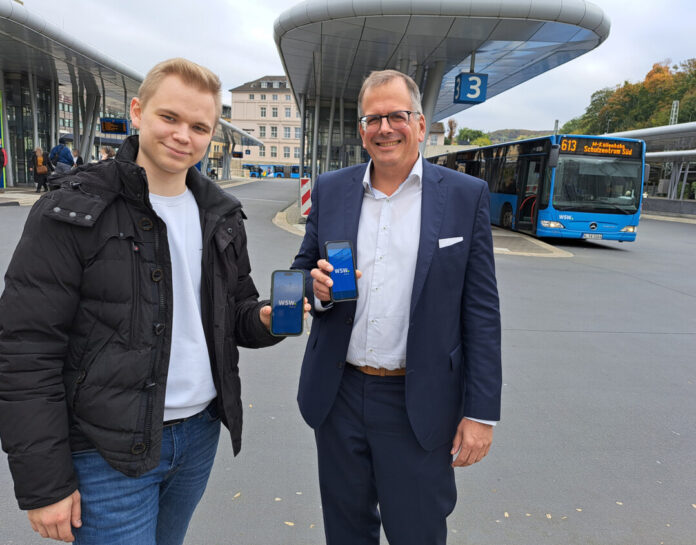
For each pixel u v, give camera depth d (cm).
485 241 172
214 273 152
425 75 1695
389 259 173
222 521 243
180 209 149
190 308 147
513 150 1589
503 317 612
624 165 1347
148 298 136
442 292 168
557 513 257
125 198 134
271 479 276
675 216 3038
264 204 2141
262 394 376
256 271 780
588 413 367
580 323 602
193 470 158
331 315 177
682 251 1365
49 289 126
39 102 2309
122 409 133
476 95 1383
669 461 308
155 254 138
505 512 257
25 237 127
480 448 169
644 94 6812
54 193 128
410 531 178
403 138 169
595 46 1298
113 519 136
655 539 242
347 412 180
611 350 509
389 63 1532
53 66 2034
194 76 136
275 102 9212
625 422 356
